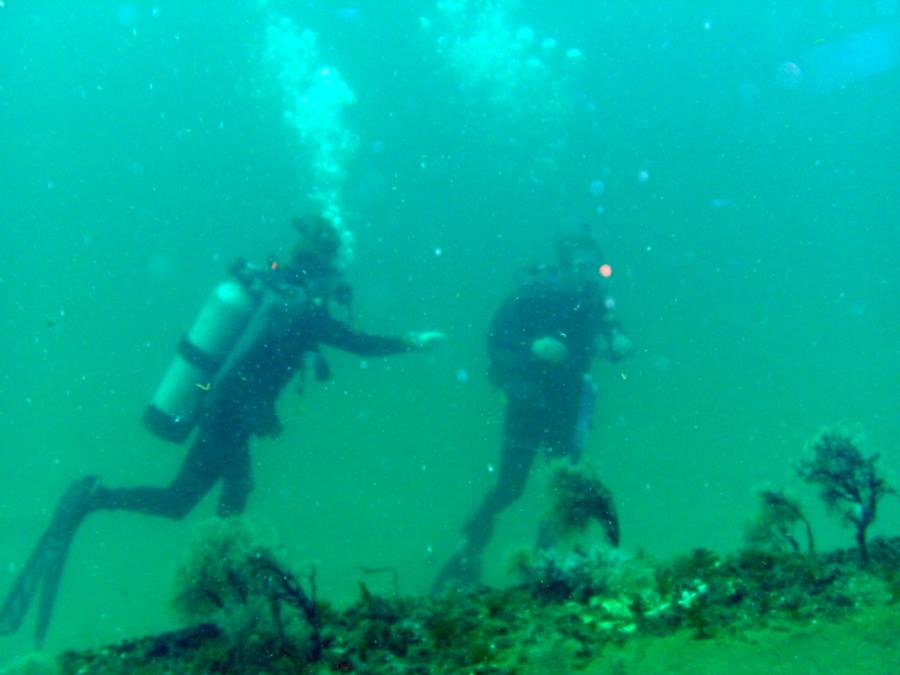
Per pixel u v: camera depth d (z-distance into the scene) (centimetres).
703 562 326
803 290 5012
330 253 639
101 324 4422
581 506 382
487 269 5678
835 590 273
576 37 6738
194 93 8456
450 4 4462
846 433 346
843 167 9050
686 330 3778
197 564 323
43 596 620
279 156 8600
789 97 8481
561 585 320
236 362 627
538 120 7481
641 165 8938
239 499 648
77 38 6166
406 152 8369
